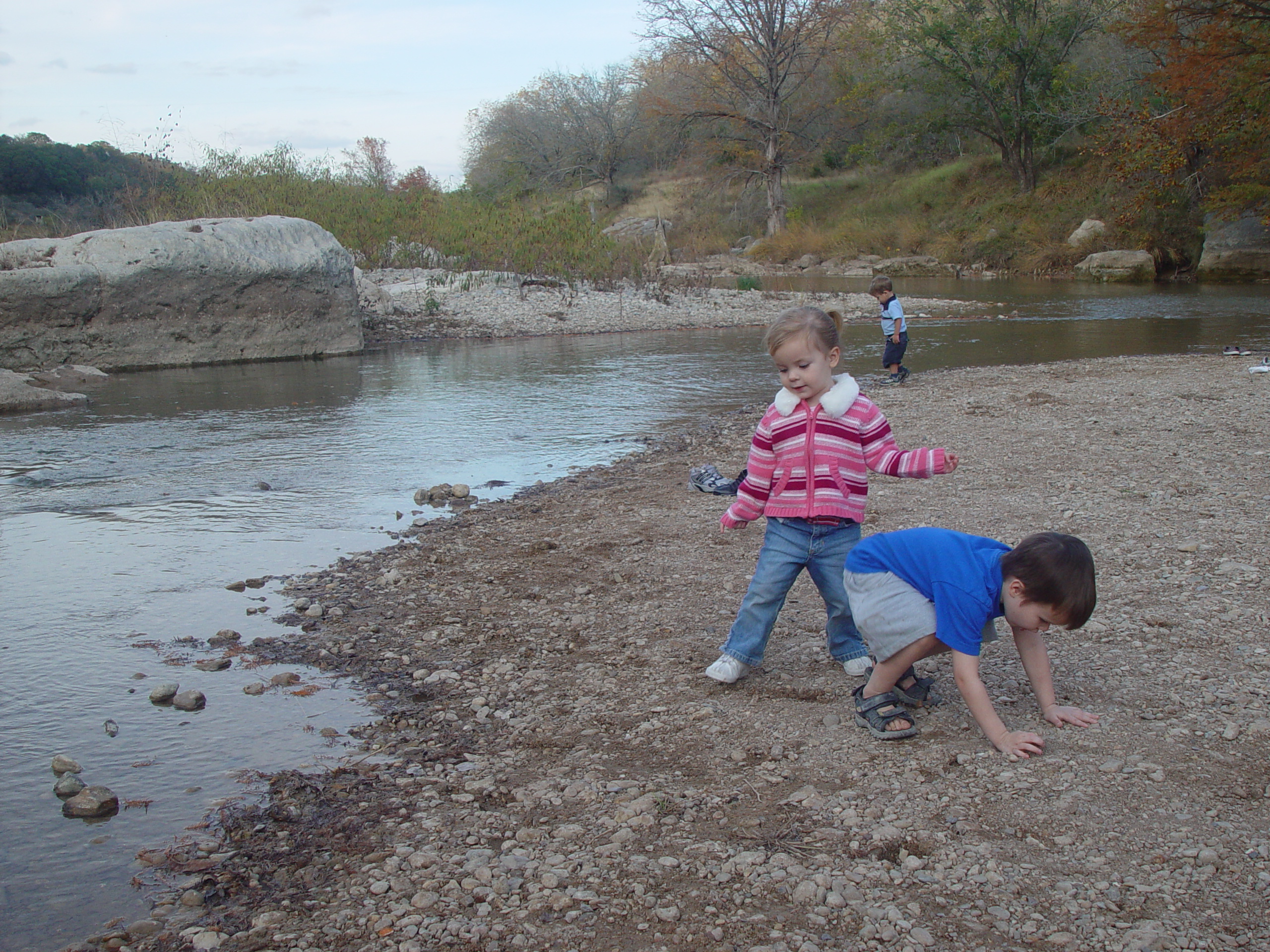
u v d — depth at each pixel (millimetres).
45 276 13070
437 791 3125
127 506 6730
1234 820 2730
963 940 2320
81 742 3494
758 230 47000
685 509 6461
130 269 13633
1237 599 4352
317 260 14984
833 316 3582
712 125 45812
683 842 2762
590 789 3078
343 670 4098
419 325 17938
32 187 30625
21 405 10453
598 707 3691
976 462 7273
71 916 2541
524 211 23156
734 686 3822
